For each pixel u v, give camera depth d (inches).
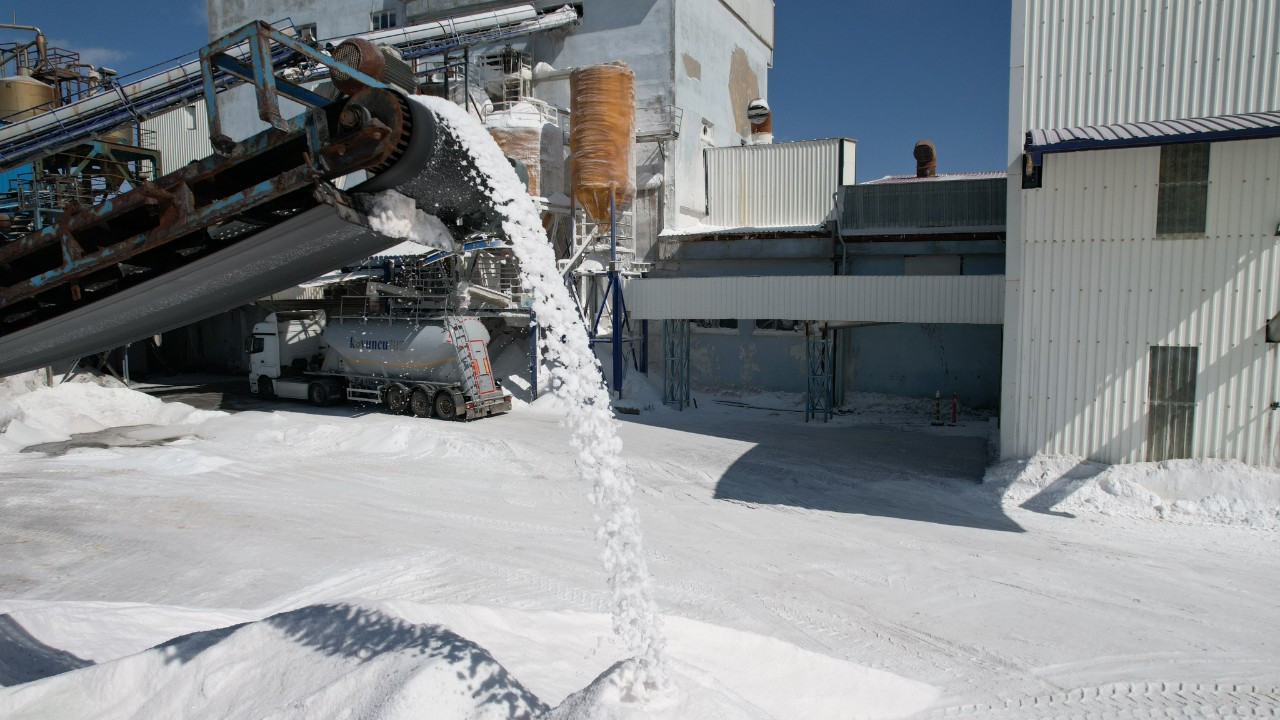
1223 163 550.0
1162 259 571.5
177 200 188.7
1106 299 590.9
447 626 267.0
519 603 391.9
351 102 167.9
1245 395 550.3
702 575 440.1
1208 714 289.7
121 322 245.6
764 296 940.0
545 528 538.0
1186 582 427.2
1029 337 618.2
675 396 1105.4
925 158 1259.2
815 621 377.1
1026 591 416.2
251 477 687.7
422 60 1290.6
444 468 722.8
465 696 198.7
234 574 446.0
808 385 954.1
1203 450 566.9
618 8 1246.9
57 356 270.5
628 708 183.0
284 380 1112.8
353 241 208.1
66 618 317.4
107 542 507.5
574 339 207.8
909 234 1027.3
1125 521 536.1
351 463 743.7
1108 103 586.9
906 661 335.0
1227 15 551.5
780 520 551.5
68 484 657.0
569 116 1219.9
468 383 937.5
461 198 202.8
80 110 997.2
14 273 217.8
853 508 582.6
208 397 1173.7
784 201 1187.9
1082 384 602.9
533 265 201.0
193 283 221.5
